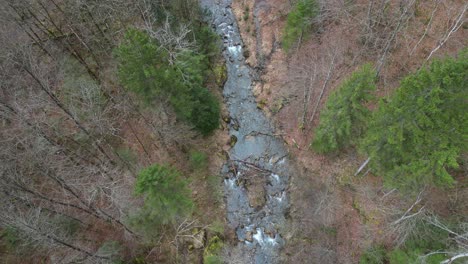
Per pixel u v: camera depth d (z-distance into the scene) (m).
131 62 19.44
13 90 21.98
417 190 21.25
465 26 28.33
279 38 34.47
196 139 29.78
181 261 25.42
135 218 23.11
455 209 21.64
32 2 27.27
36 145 20.39
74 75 26.36
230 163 30.64
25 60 21.83
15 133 21.20
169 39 21.66
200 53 29.25
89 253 20.23
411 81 16.52
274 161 30.66
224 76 34.31
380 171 22.38
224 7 38.22
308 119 30.72
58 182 21.34
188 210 23.05
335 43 30.61
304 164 29.58
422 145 17.98
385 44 28.97
